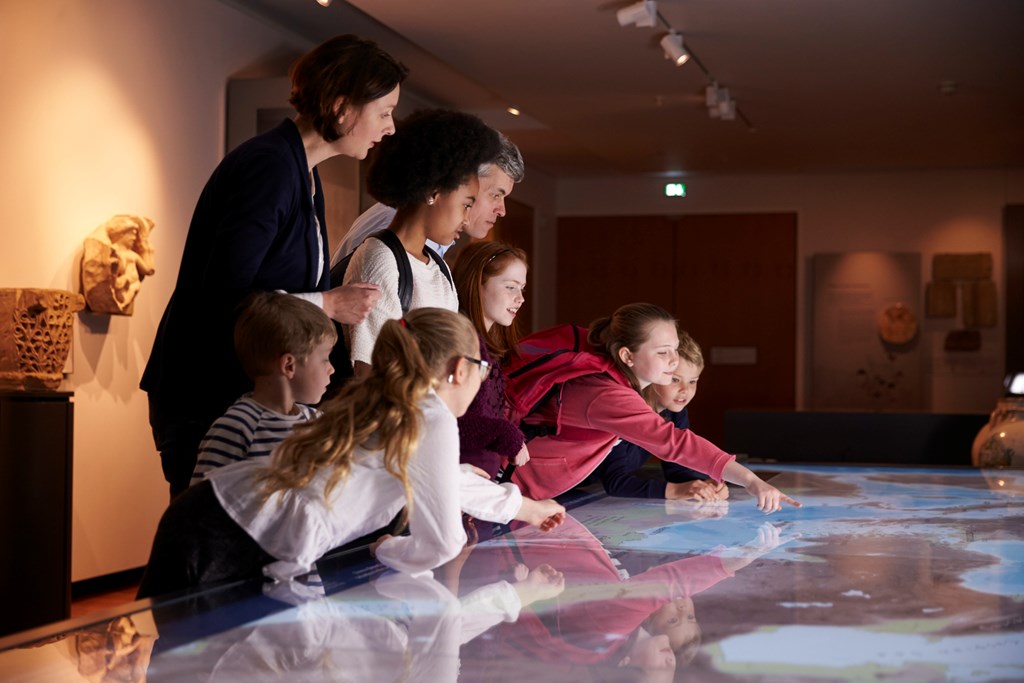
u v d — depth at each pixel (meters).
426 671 0.97
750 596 1.27
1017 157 10.34
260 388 2.04
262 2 6.27
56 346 4.31
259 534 1.52
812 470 3.05
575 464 2.55
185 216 5.73
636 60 6.88
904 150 10.04
